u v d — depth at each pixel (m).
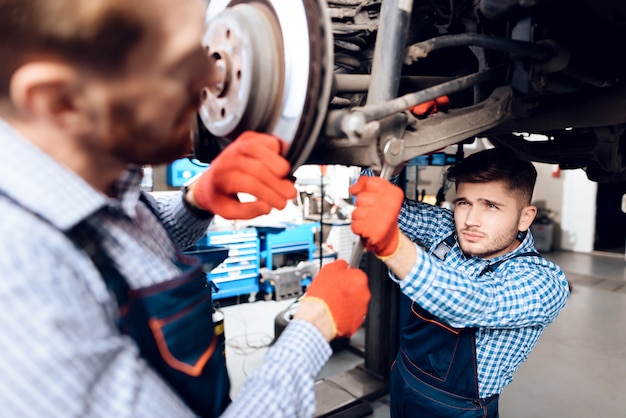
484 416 1.05
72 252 0.42
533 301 0.88
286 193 0.58
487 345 1.02
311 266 3.65
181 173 3.15
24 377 0.36
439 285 0.76
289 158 0.60
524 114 0.83
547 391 2.29
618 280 4.39
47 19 0.34
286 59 0.56
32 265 0.37
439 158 2.31
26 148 0.40
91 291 0.44
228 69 0.59
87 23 0.34
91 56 0.37
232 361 2.50
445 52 1.12
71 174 0.42
